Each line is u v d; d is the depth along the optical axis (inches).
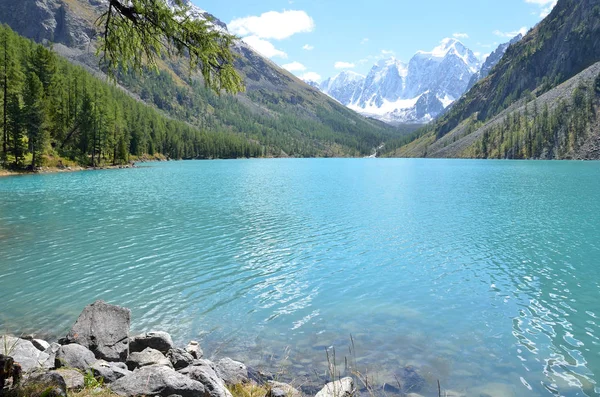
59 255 900.6
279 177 3553.2
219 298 652.7
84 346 411.5
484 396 382.6
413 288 700.7
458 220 1347.2
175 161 7253.9
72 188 2284.7
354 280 743.1
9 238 1059.3
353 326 546.9
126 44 315.0
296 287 706.8
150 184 2628.0
